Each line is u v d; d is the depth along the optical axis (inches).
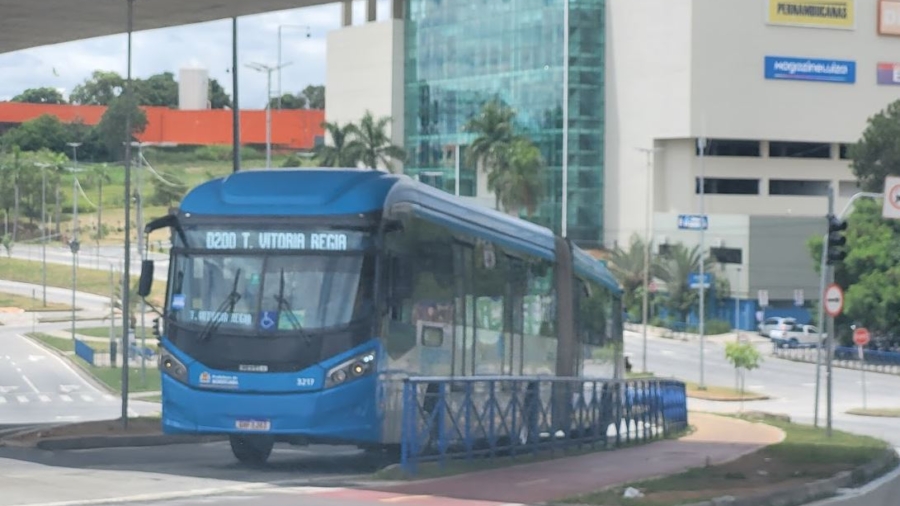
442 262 799.1
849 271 3191.4
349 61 4729.3
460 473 748.6
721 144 4153.5
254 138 6791.3
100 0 1074.7
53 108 7588.6
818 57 4205.2
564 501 618.8
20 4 1079.6
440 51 4488.2
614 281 1352.1
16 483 652.1
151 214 5738.2
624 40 4197.8
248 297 712.4
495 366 889.5
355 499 615.8
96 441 1020.5
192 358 713.0
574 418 1036.5
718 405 2556.6
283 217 720.3
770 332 3762.3
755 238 4013.3
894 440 1622.8
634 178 4180.6
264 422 698.8
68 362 3321.9
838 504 738.8
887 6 4291.3
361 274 709.9
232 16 1147.3
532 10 4254.4
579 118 4205.2
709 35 4055.1
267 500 605.0
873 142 3479.3
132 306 3284.9
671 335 4005.9
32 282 5073.8
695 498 642.8
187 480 693.3
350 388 698.8
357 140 3828.7
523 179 3895.2
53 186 6289.4
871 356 3299.7
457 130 4424.2
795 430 1503.4
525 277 968.9
